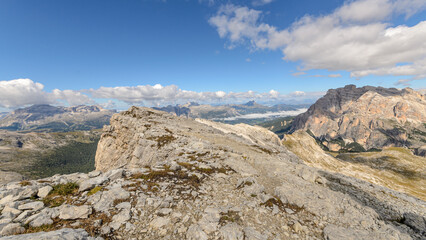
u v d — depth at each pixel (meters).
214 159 26.59
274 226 11.96
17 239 7.65
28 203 11.23
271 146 75.25
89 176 17.22
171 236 10.03
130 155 52.06
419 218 19.05
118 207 11.77
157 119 63.47
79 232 8.98
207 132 57.16
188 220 11.40
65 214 10.38
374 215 15.11
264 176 23.05
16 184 13.88
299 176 24.69
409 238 12.20
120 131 61.03
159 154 34.88
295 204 15.21
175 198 13.74
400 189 111.12
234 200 14.74
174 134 45.00
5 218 9.62
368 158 184.88
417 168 149.25
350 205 16.09
